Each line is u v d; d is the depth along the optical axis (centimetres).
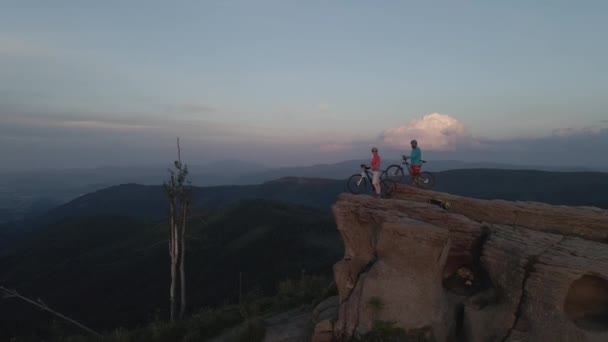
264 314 1709
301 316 1480
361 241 1261
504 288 990
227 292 4425
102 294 4834
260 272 5009
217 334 1669
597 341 809
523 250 979
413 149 1753
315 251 5634
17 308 4491
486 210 1352
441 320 1036
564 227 1186
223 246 6247
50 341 2488
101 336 2016
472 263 1190
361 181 1745
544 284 898
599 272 853
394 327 1027
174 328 1762
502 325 948
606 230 1125
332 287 1555
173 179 3062
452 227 1191
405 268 1074
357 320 1086
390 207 1276
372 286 1075
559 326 858
